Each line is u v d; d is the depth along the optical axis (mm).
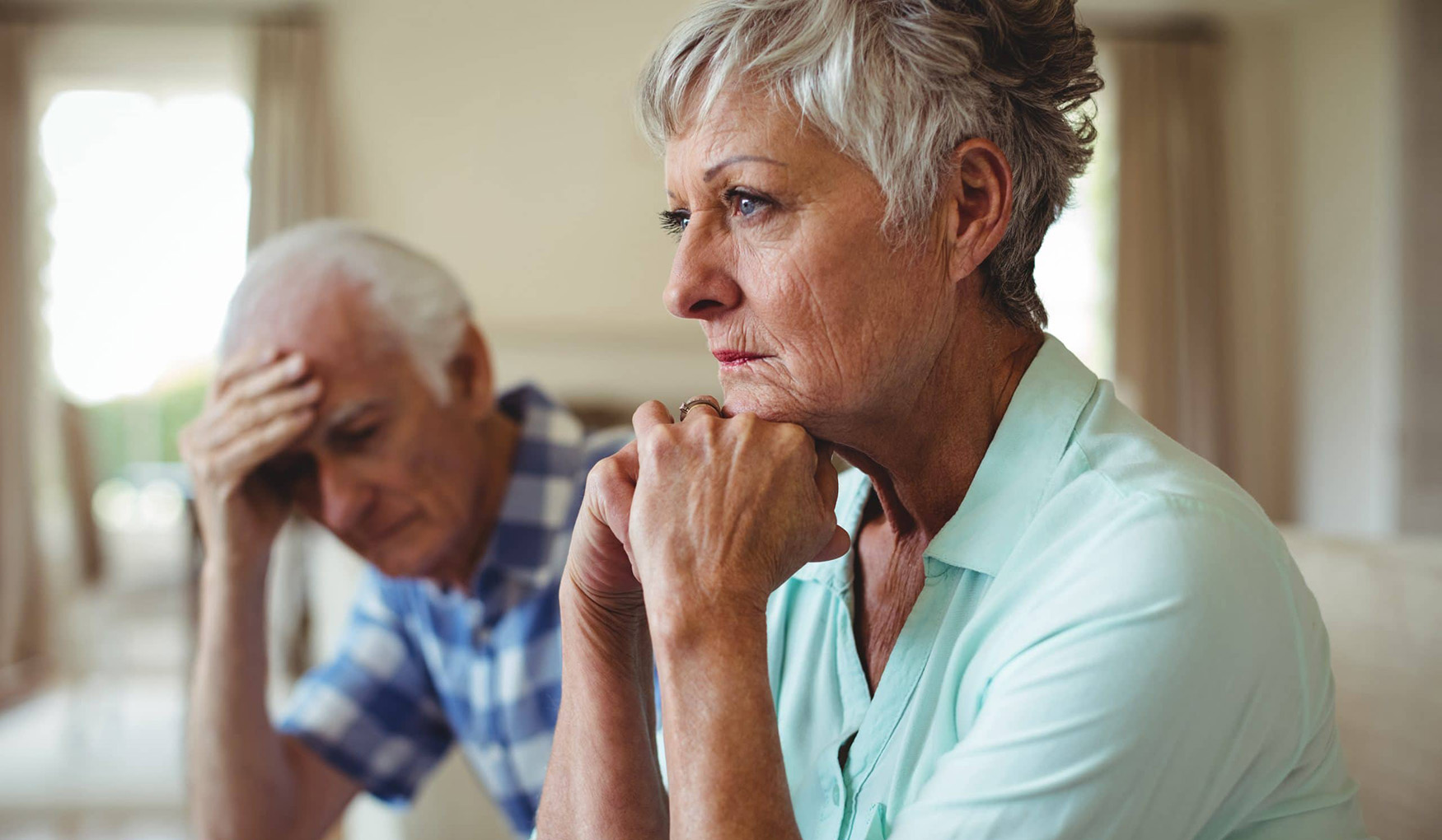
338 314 1234
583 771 763
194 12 5395
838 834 746
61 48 5367
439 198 5594
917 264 688
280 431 1229
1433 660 965
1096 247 5715
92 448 5258
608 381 5496
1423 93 4789
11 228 5141
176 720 4230
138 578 5051
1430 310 4824
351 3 5492
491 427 1389
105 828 3162
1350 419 5203
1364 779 1021
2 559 5035
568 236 5633
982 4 680
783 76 652
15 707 4496
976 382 759
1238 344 5738
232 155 5453
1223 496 657
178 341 5395
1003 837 587
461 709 1457
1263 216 5734
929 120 665
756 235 681
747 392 711
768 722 604
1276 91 5695
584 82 5609
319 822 1465
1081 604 615
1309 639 665
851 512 886
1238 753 624
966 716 678
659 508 658
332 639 1934
